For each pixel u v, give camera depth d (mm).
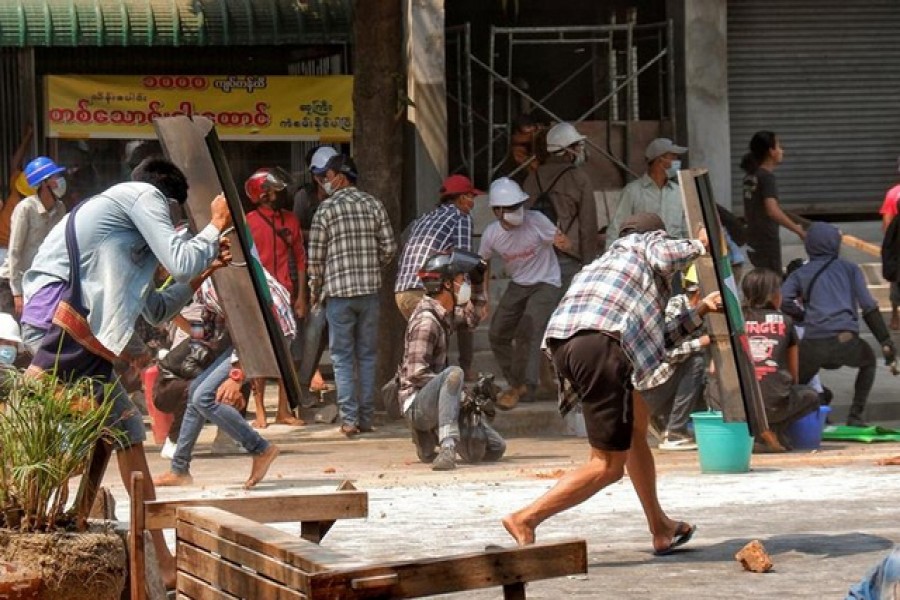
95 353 10320
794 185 30531
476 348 25703
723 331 14258
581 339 11398
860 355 20656
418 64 26969
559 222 22391
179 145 12406
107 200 10500
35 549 7574
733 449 16797
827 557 12023
